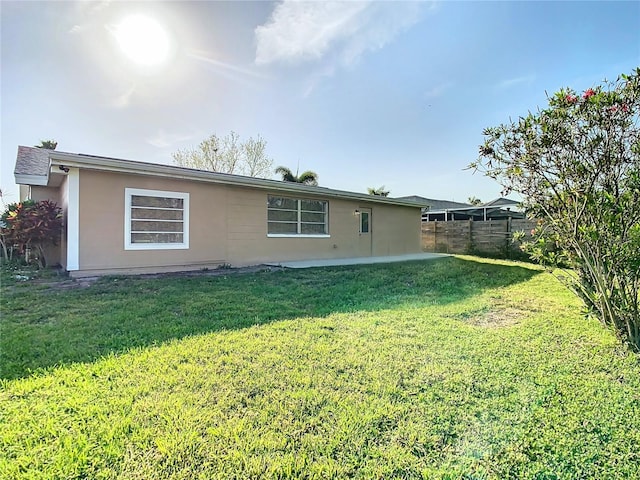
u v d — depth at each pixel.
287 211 10.66
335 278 7.34
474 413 2.20
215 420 2.08
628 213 3.12
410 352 3.18
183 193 8.35
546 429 2.05
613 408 2.27
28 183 9.66
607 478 1.68
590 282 3.67
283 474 1.69
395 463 1.77
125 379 2.58
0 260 9.87
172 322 4.04
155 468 1.71
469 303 5.20
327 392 2.43
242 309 4.65
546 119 3.47
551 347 3.35
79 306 4.72
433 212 19.44
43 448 1.83
